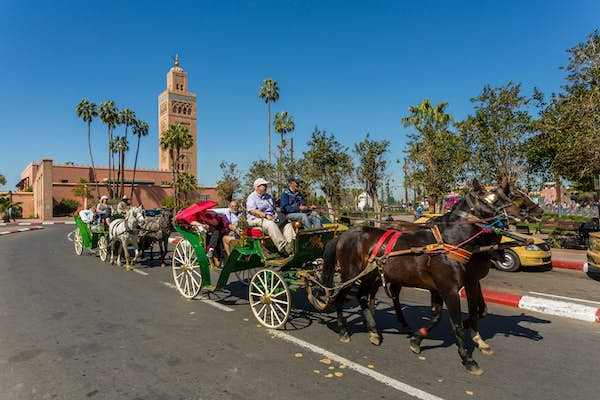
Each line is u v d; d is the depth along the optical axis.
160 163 96.25
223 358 4.65
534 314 6.62
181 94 94.69
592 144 11.42
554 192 42.25
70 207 58.75
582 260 11.34
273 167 29.66
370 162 23.16
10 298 7.66
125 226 11.03
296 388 3.90
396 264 4.82
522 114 14.41
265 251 6.32
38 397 3.74
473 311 4.86
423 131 21.88
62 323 6.02
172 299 7.55
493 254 4.85
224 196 49.72
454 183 18.78
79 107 57.22
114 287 8.64
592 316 6.18
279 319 5.75
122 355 4.74
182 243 7.67
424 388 3.91
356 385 3.96
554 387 3.95
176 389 3.88
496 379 4.12
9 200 53.38
